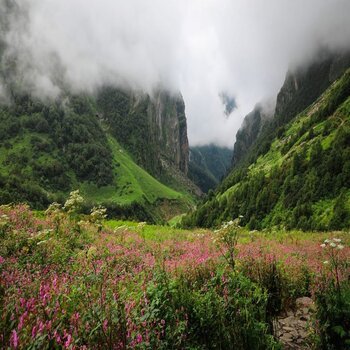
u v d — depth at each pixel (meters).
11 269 7.09
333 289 6.46
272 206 109.56
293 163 119.56
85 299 5.04
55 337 3.90
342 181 87.25
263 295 6.73
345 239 23.03
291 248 17.42
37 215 18.12
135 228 17.83
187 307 5.39
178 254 12.87
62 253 9.52
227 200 138.62
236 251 11.91
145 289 6.05
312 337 6.33
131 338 4.25
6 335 3.69
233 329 5.10
